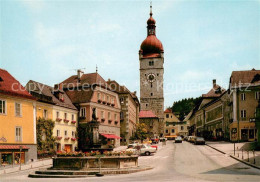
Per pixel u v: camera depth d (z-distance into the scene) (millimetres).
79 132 59688
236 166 32031
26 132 43531
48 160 45062
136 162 31516
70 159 29531
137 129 87500
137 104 96000
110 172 27812
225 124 73500
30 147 43812
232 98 65062
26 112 43938
